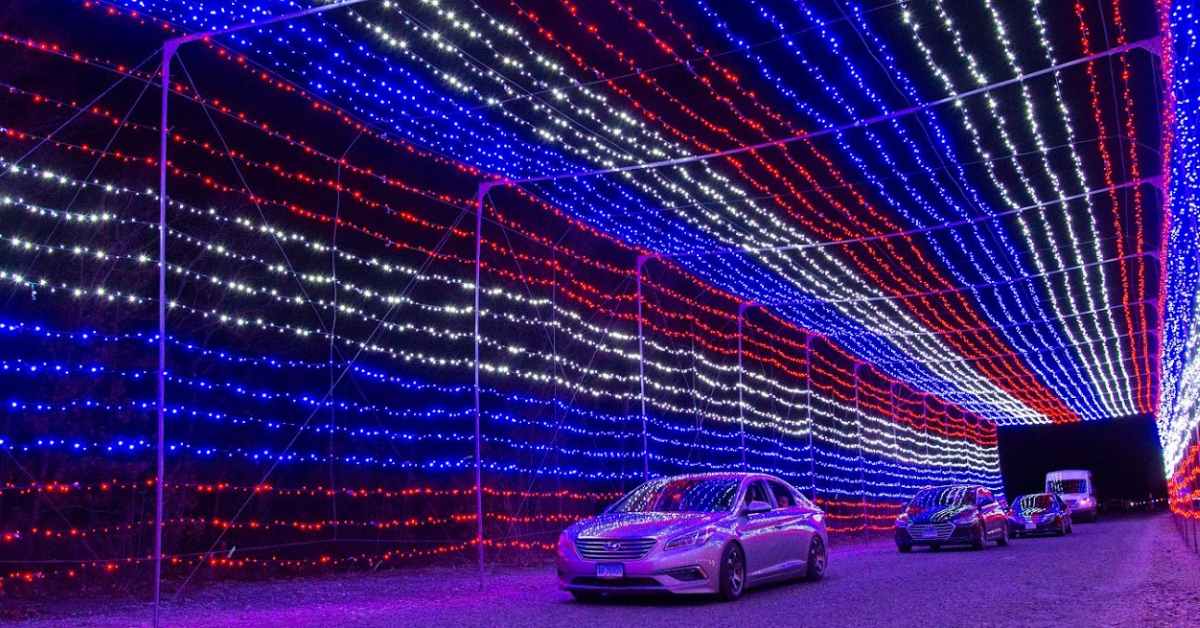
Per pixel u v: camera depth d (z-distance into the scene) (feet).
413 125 38.65
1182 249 40.52
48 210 34.06
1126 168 45.03
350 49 32.89
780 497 42.96
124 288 41.45
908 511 71.46
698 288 71.72
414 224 54.90
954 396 131.13
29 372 36.94
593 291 63.16
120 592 39.01
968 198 49.06
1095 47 34.04
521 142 39.99
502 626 29.66
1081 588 36.88
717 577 35.40
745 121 39.75
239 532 47.16
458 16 30.81
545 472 58.75
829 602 34.42
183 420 44.47
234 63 43.65
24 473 37.06
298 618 32.24
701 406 75.77
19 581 37.40
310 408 49.98
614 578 34.94
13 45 37.93
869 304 73.10
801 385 92.58
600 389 65.36
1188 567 44.45
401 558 54.24
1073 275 64.64
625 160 42.11
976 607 31.60
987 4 31.96
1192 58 27.68
